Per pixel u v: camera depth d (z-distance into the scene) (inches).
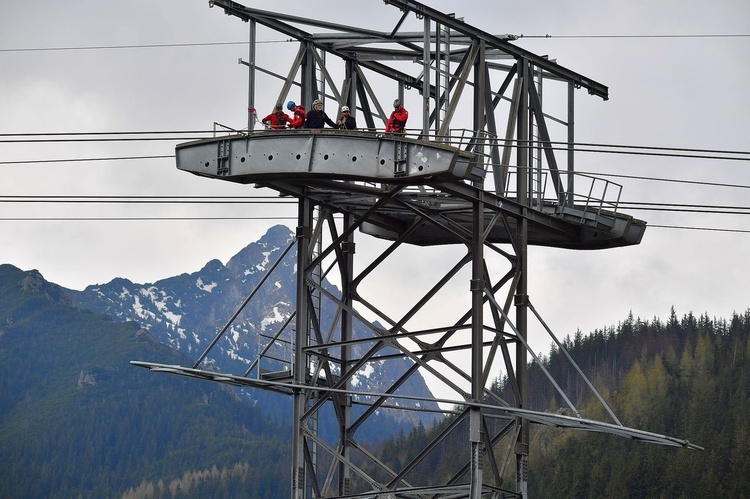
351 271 3932.1
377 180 3294.8
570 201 3907.5
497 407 3444.9
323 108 3481.8
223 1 3503.9
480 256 3548.2
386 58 3885.3
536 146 3833.7
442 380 3572.8
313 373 3890.3
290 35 3681.1
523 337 3713.1
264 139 3353.8
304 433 3661.4
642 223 3959.2
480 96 3631.9
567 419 3444.9
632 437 3575.3
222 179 3435.0
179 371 3592.5
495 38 3693.4
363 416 3818.9
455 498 3659.0
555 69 3924.7
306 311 3735.2
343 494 3828.7
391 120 3299.7
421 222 3811.5
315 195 3767.2
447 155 3191.4
